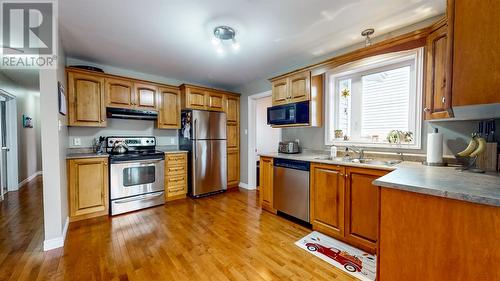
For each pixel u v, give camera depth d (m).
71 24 2.15
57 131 2.07
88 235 2.32
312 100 2.86
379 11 1.95
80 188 2.71
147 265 1.80
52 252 1.98
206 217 2.87
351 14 2.00
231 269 1.75
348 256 1.95
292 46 2.70
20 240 2.20
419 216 1.09
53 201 2.05
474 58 1.04
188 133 3.80
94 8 1.88
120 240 2.22
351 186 2.11
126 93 3.30
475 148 1.65
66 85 2.79
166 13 1.97
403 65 2.39
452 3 1.11
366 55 2.25
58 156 2.07
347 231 2.14
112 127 3.49
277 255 1.96
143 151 3.57
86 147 3.25
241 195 3.93
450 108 1.16
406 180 1.22
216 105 4.18
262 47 2.72
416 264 1.10
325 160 2.38
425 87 1.97
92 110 3.00
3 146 3.93
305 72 2.85
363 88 2.74
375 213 1.93
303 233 2.40
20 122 4.45
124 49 2.78
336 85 2.98
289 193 2.75
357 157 2.61
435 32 1.70
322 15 2.01
